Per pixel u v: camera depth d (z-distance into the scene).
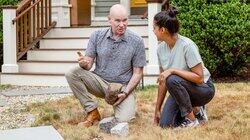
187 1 8.09
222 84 7.58
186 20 8.00
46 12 9.50
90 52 5.23
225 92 6.78
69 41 9.38
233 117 5.23
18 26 8.94
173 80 4.74
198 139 4.33
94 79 5.15
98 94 5.26
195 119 4.84
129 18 11.12
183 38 4.87
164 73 4.78
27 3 9.01
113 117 5.13
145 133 4.61
